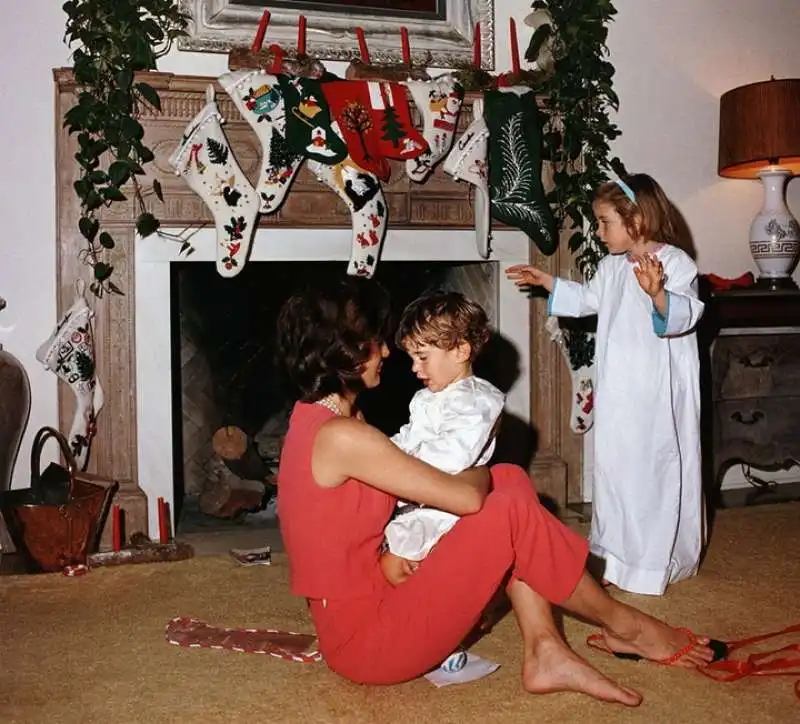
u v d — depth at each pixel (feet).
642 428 9.18
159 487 11.14
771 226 13.06
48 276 10.84
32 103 10.64
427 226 11.94
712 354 12.61
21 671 7.35
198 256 11.08
